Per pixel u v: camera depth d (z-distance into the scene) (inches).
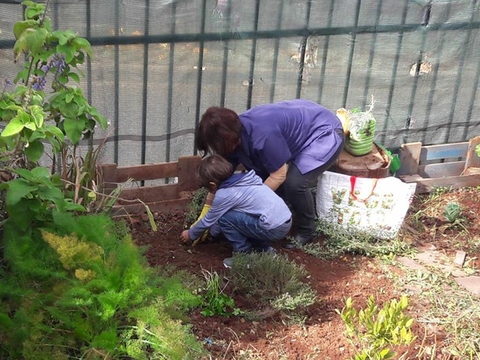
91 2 167.2
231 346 137.5
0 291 124.2
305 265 170.7
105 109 180.5
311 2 188.2
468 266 179.0
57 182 142.3
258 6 183.8
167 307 130.8
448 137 224.2
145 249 141.9
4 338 120.3
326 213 186.1
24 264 124.8
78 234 132.6
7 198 121.3
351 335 137.7
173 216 186.1
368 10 194.9
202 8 178.5
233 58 187.9
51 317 127.7
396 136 217.0
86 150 183.6
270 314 146.5
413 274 170.9
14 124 122.3
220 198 158.2
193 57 183.8
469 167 225.9
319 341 141.5
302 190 171.6
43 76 151.7
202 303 144.8
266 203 158.9
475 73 215.8
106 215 153.9
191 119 191.8
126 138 186.5
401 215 182.7
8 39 164.2
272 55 191.3
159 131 189.3
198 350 124.0
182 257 167.0
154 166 187.9
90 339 123.5
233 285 153.7
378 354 126.7
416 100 213.6
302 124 169.3
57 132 129.6
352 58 200.1
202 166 157.3
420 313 155.3
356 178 180.7
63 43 141.9
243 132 161.5
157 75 181.9
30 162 150.6
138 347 120.4
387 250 180.5
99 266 126.0
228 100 193.2
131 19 172.9
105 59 174.7
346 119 191.0
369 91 207.0
